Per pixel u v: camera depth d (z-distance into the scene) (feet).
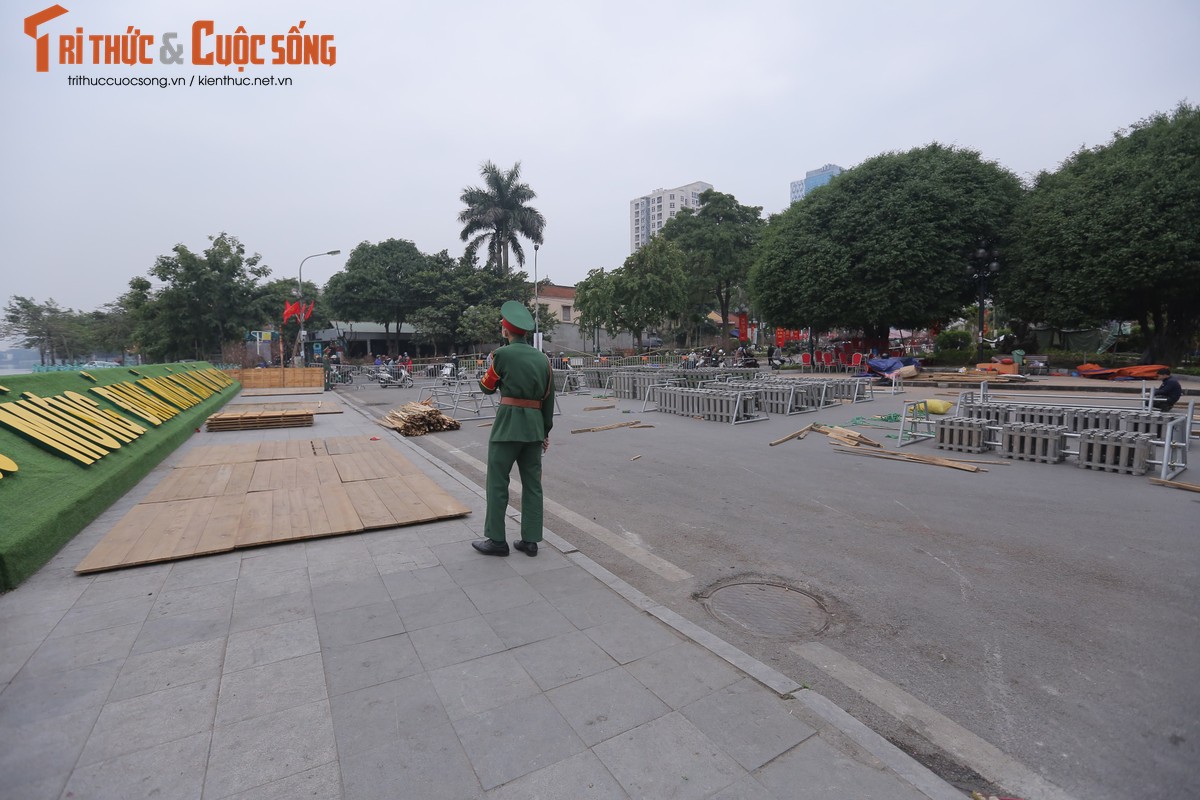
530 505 15.51
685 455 30.78
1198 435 32.01
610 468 27.94
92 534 17.02
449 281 140.26
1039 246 80.94
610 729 8.59
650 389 52.47
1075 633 11.82
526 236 140.67
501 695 9.40
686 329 174.40
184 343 115.34
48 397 24.61
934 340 136.56
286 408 53.72
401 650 10.77
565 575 14.33
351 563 15.06
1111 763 8.27
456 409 55.01
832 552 16.52
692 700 9.30
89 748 8.11
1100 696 9.77
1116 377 68.85
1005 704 9.61
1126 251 70.23
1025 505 20.59
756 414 44.70
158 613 12.17
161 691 9.45
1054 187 85.76
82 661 10.31
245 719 8.77
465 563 15.08
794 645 11.50
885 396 60.85
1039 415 31.63
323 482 23.36
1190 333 78.84
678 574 15.11
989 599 13.38
